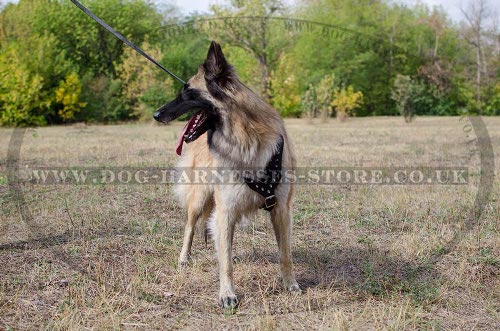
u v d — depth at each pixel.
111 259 4.89
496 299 3.97
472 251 4.98
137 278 4.29
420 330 3.43
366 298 4.02
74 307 3.77
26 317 3.62
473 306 3.86
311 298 4.01
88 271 4.50
